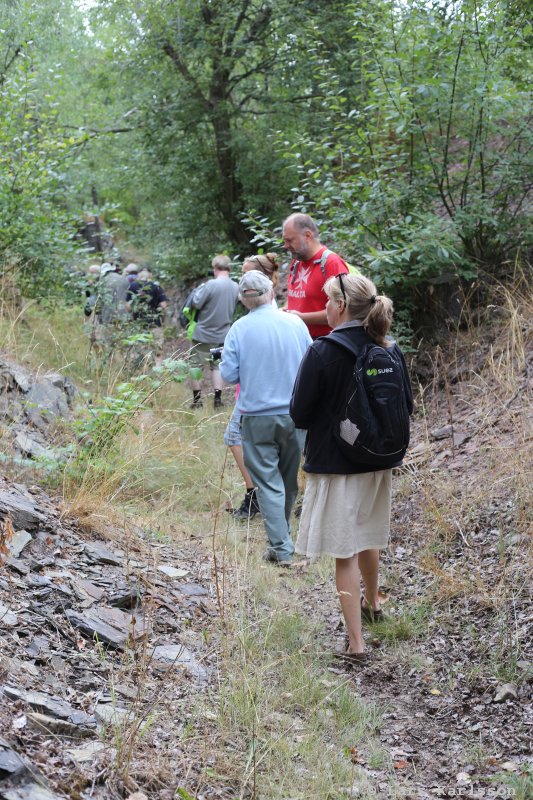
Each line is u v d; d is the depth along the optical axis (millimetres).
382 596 4285
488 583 4160
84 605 3578
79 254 10516
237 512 5848
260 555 5035
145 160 14836
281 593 4551
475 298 7461
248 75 14164
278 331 5000
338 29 12391
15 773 2184
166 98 14133
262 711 3146
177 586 4203
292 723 3117
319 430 3715
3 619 3197
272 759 2848
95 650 3279
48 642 3191
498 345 6770
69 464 5148
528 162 7449
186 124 14133
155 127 14203
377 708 3375
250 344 4973
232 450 5840
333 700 3381
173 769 2641
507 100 7043
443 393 6805
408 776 2922
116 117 15742
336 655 3793
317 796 2674
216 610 4020
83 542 4273
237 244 14836
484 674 3514
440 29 7121
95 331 9102
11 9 11602
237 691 3180
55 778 2322
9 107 9484
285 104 13656
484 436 5684
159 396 8219
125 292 10164
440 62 7297
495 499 4852
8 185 9180
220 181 14445
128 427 5953
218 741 2859
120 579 3996
